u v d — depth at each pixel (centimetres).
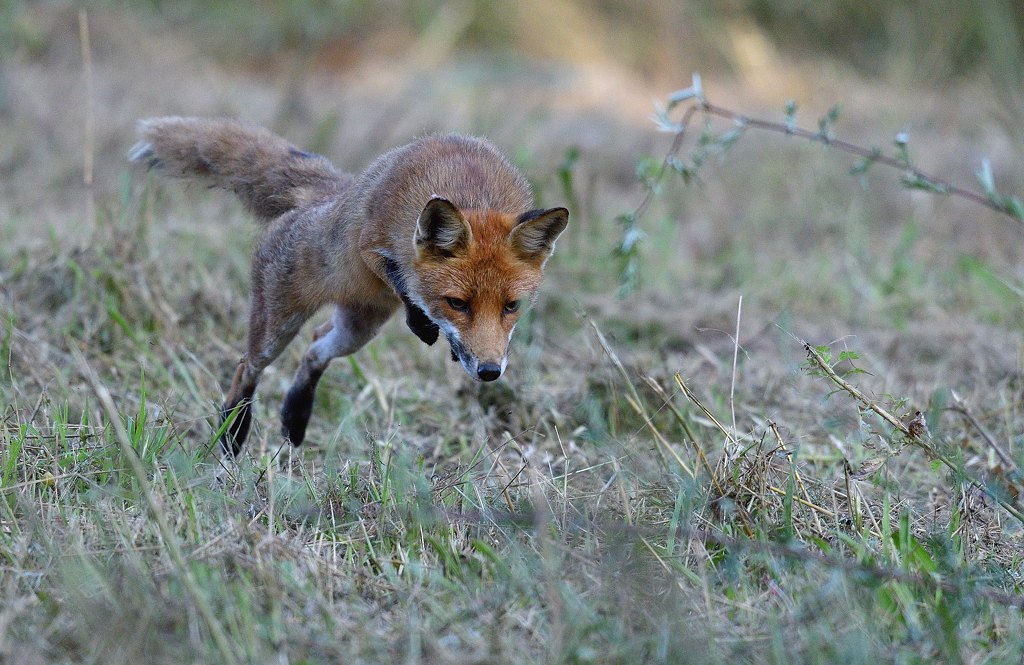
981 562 845
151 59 2286
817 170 1920
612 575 761
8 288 1260
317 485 927
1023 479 907
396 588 761
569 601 724
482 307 909
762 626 738
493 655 679
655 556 785
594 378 1159
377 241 927
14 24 2222
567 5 2669
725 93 2527
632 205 1883
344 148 1969
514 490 912
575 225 1518
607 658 679
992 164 1997
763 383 1209
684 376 1186
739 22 2744
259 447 1053
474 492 904
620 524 818
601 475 966
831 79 2558
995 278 1350
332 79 2447
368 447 1014
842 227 1731
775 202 1905
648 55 2658
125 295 1266
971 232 1758
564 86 2434
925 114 2323
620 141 2152
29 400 1030
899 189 1919
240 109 2069
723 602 767
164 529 711
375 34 2597
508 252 909
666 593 732
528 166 1627
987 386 1201
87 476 870
